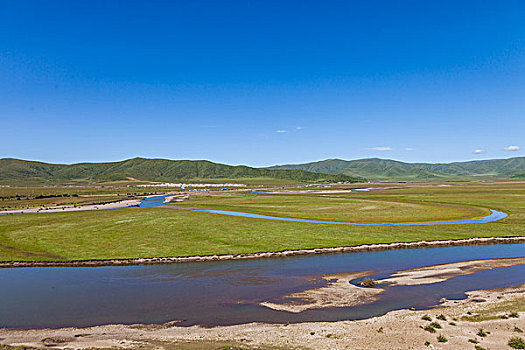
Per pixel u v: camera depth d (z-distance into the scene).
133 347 22.69
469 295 31.67
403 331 24.05
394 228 66.69
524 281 35.66
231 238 58.59
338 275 39.50
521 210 93.00
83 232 64.88
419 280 36.66
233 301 31.48
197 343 23.11
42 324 26.94
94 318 27.97
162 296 33.06
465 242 55.69
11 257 48.56
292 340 23.22
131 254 49.72
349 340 22.95
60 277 39.97
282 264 44.91
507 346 21.67
